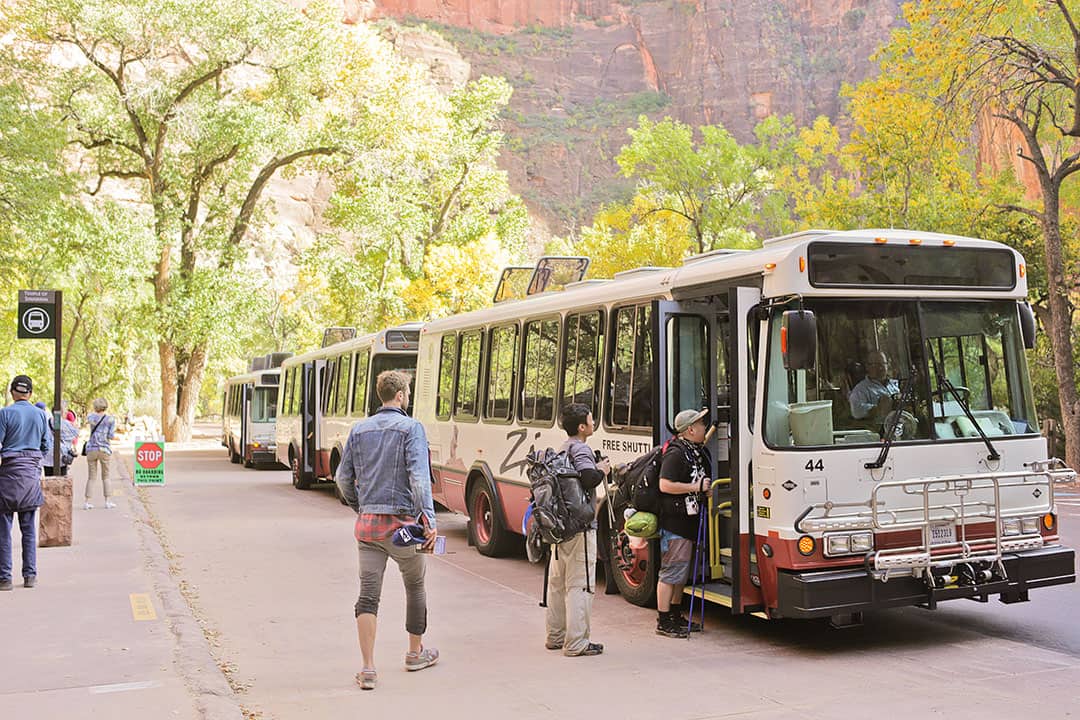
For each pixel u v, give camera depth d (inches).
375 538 273.3
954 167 1279.5
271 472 1200.8
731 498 314.5
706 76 5969.5
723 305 358.6
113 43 1706.4
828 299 309.4
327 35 1766.7
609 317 408.8
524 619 364.8
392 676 287.0
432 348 612.7
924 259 320.2
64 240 1617.9
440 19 6540.4
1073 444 938.1
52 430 550.6
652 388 356.5
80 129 1764.3
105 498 738.2
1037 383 1107.9
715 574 336.8
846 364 308.7
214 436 2288.4
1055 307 963.3
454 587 432.1
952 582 305.9
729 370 324.2
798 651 310.8
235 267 1852.9
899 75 1205.1
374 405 756.6
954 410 318.7
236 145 1755.7
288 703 261.6
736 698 259.3
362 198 1806.1
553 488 302.0
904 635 331.9
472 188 2172.7
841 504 298.5
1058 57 997.8
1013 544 317.1
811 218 1557.6
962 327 325.4
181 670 282.7
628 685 273.0
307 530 634.2
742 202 1707.7
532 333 480.4
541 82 6328.7
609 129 6013.8
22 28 1686.8
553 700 259.6
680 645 319.3
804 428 301.9
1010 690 263.7
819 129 1631.4
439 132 1899.6
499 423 506.3
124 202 2111.2
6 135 1354.6
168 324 1808.6
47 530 532.4
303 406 942.4
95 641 318.3
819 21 5969.5
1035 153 975.0
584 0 6747.1
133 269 1643.7
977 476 309.6
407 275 1968.5
